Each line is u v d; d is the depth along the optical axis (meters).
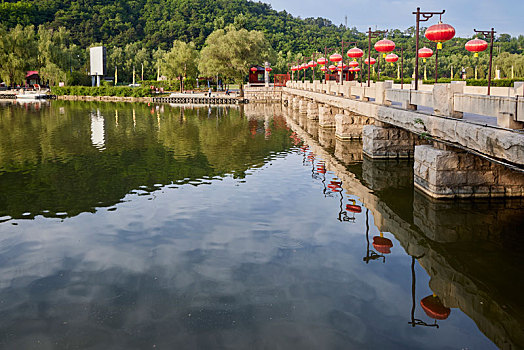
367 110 19.03
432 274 8.55
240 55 67.81
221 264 9.06
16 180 16.38
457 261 9.13
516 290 7.89
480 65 83.00
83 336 6.58
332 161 19.34
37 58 83.50
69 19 147.00
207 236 10.66
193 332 6.64
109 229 11.21
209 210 12.73
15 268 8.96
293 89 46.59
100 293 7.90
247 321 6.93
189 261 9.23
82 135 28.56
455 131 11.02
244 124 34.94
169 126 33.81
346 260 9.24
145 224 11.57
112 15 160.62
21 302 7.61
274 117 40.75
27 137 27.50
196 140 26.45
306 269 8.81
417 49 15.98
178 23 152.50
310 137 26.91
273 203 13.41
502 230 10.69
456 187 12.72
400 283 8.20
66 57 85.69
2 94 76.88
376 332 6.61
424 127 12.97
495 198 12.79
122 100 71.06
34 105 58.72
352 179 16.06
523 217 11.45
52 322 6.98
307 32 159.38
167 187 15.40
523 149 8.23
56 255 9.61
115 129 31.89
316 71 96.81
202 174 17.41
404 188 14.66
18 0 149.88
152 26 155.88
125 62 114.88
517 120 8.88
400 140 18.77
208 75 70.69
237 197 14.07
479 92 17.47
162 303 7.53
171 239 10.49
